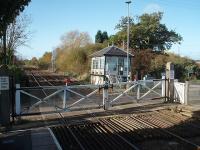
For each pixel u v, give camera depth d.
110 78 30.47
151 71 37.34
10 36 35.19
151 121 14.10
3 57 28.81
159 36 45.41
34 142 10.57
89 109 16.38
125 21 46.28
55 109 16.03
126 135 11.84
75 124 13.27
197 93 22.86
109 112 15.84
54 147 10.05
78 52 54.69
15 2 9.66
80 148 10.27
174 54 52.38
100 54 33.41
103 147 10.34
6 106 12.91
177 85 18.58
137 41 44.91
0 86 12.77
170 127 13.08
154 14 45.62
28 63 115.62
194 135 11.98
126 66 33.19
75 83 36.66
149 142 11.12
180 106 17.20
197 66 47.75
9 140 10.79
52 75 54.19
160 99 19.19
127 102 18.06
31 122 13.65
